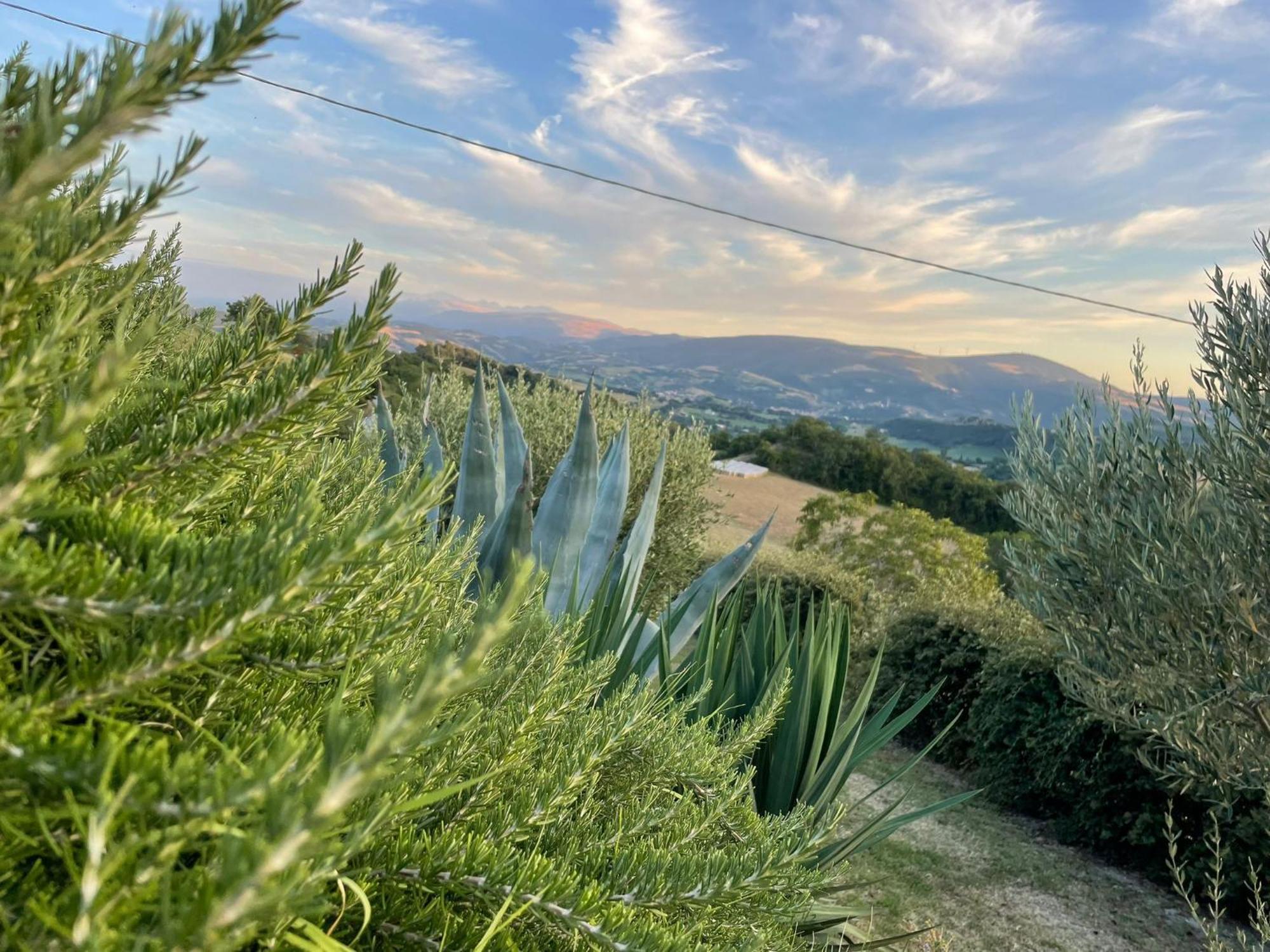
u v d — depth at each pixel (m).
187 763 0.42
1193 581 4.77
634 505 10.00
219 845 0.36
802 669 3.03
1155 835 6.38
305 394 0.59
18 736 0.40
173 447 0.58
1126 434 5.38
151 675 0.44
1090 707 5.79
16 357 0.42
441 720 0.85
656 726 1.25
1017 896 5.93
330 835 0.42
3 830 0.44
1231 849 5.78
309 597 0.53
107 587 0.43
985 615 9.30
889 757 9.12
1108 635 5.27
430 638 0.99
